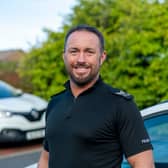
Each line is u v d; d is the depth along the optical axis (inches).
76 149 93.4
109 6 558.3
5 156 348.2
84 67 96.9
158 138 128.2
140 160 91.9
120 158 95.3
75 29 100.0
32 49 538.9
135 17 488.1
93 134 92.5
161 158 127.3
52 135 98.2
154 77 448.5
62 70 520.1
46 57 526.0
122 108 92.8
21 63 561.0
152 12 477.1
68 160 94.0
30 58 542.3
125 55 466.9
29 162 329.4
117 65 470.9
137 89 461.4
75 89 99.9
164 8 478.3
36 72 527.2
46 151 112.0
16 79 609.3
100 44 99.0
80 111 95.3
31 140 384.5
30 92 561.9
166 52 454.6
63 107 99.7
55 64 519.5
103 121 92.7
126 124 92.4
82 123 93.7
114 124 93.0
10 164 323.9
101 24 547.2
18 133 366.9
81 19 560.1
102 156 93.0
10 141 365.1
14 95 408.5
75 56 97.7
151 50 454.6
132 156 92.4
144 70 460.1
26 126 370.3
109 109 93.4
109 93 95.6
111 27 531.2
